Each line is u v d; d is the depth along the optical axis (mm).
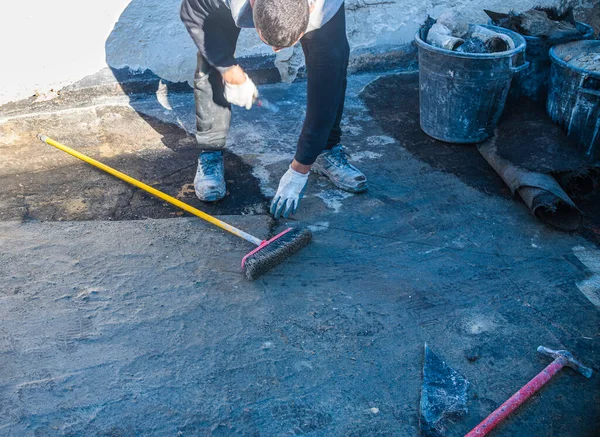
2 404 1786
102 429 1737
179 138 3311
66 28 3209
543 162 2840
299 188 2482
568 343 2109
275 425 1781
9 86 3244
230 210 2756
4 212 2637
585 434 1799
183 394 1858
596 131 2906
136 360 1963
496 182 3037
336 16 2021
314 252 2500
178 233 2574
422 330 2141
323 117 2223
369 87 3936
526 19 3297
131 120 3418
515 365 2018
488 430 1741
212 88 2598
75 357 1957
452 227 2693
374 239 2600
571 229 2664
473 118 3164
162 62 3557
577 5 4137
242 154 3180
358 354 2035
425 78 3205
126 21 3338
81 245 2465
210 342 2051
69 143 3193
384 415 1835
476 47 3107
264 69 3807
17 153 3066
